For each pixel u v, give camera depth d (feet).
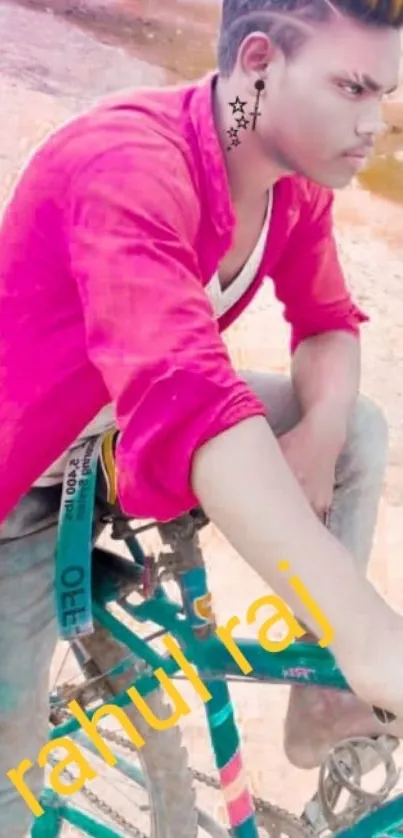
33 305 2.63
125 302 2.20
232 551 5.80
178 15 8.79
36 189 2.51
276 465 2.13
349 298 3.27
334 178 2.47
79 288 2.32
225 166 2.51
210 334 2.18
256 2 2.30
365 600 2.17
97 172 2.34
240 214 2.67
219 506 2.15
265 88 2.36
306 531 2.13
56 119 8.63
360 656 2.19
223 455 2.11
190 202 2.38
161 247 2.25
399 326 7.59
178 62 8.62
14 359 2.70
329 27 2.25
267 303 7.80
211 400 2.11
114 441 2.93
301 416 3.13
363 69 2.28
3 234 2.67
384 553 5.87
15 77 9.09
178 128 2.47
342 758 3.15
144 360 2.14
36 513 3.03
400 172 8.23
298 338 3.26
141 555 3.13
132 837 3.88
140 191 2.29
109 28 9.16
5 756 3.09
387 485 6.30
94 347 2.25
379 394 7.02
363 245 8.26
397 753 4.39
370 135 2.39
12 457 2.78
